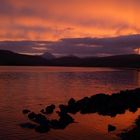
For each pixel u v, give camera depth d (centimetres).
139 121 2822
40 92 5797
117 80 10356
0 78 10094
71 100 3762
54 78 10956
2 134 2344
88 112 3419
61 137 2288
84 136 2314
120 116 3222
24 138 2248
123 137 2270
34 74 13550
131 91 5088
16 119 2941
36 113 3297
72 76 12600
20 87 6869
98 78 11325
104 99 3988
